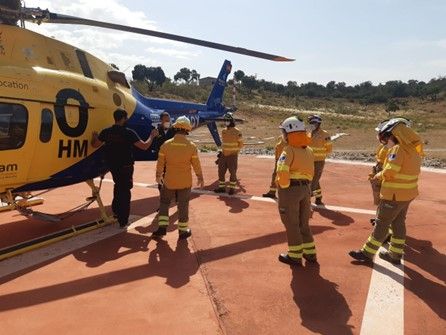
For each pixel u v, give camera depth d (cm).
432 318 421
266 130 3644
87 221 768
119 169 693
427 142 2689
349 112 8038
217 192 1007
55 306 443
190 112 1205
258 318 418
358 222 756
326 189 1061
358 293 473
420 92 10969
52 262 563
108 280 506
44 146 619
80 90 676
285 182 515
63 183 687
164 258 577
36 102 600
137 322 410
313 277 514
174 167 641
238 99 7588
